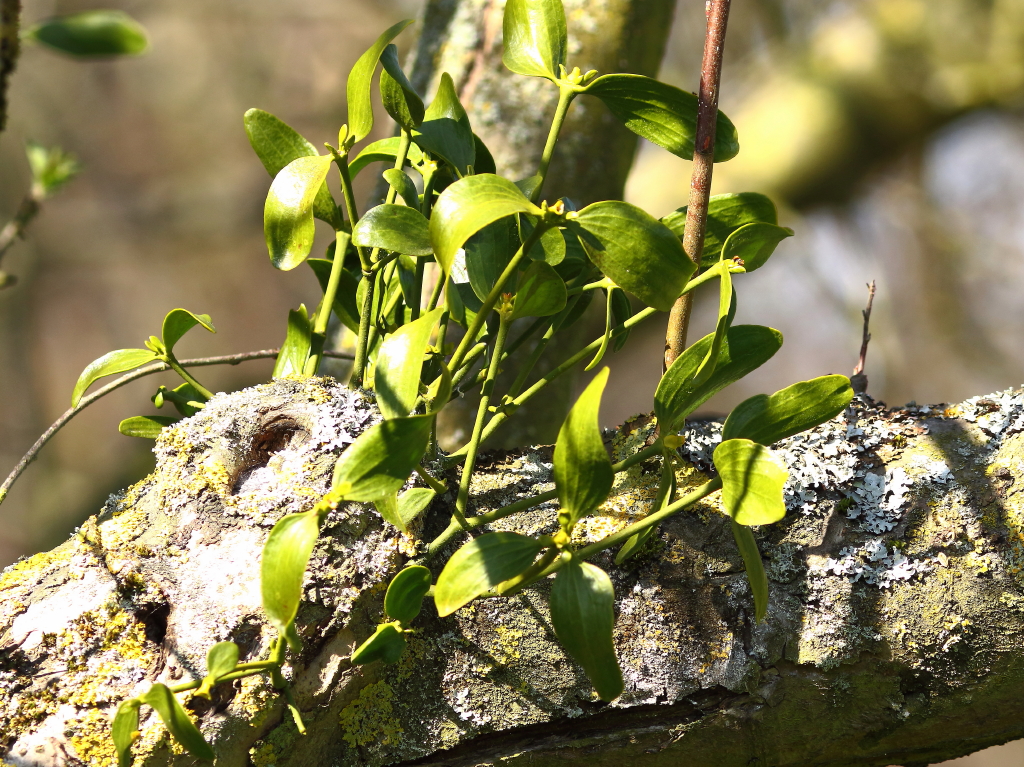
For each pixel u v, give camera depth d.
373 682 1.08
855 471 1.10
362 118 1.07
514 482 1.10
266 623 1.05
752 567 1.03
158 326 5.39
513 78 1.33
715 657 1.09
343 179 1.07
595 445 1.01
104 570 1.06
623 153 1.35
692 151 1.08
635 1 1.33
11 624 1.05
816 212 3.18
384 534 1.07
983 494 1.09
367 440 1.00
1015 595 1.08
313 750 1.07
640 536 1.05
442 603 1.01
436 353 1.04
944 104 2.78
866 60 2.79
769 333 1.06
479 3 1.35
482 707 1.09
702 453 1.11
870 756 1.12
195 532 1.07
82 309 5.34
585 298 1.12
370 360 1.12
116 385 1.11
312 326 1.12
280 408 1.08
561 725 1.09
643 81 1.07
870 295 1.16
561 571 1.02
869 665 1.09
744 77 3.35
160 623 1.06
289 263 1.06
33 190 1.03
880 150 2.83
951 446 1.10
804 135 2.79
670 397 1.06
